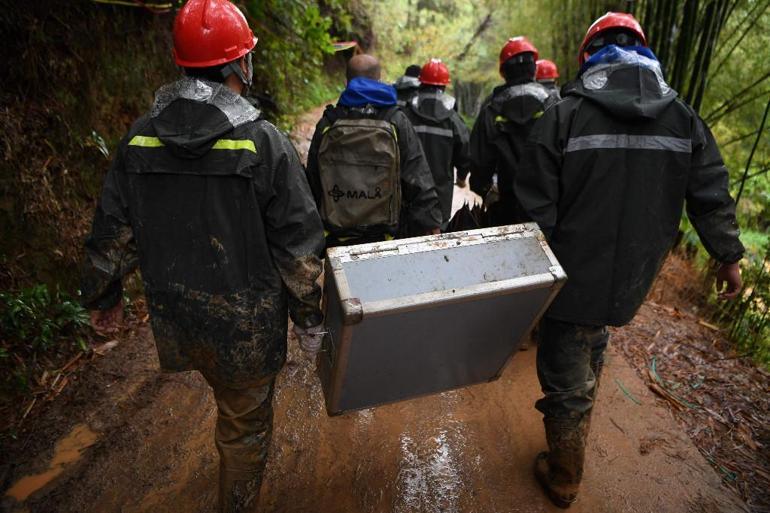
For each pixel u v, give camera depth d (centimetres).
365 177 240
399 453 239
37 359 265
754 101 507
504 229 168
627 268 181
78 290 304
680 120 171
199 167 143
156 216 148
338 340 155
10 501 202
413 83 475
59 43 326
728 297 193
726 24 501
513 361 309
